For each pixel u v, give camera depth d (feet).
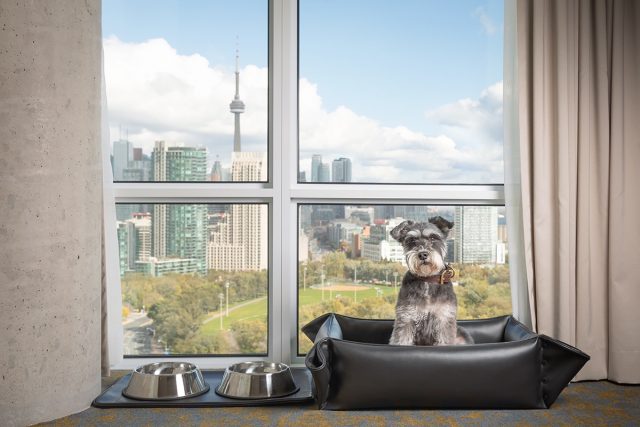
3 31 7.65
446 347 8.24
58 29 8.04
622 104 9.72
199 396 8.89
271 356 10.54
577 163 9.71
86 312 8.56
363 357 8.21
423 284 8.58
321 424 7.87
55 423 7.99
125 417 8.20
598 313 9.80
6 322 7.74
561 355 8.44
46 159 7.96
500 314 10.78
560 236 9.61
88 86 8.50
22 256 7.80
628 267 9.67
